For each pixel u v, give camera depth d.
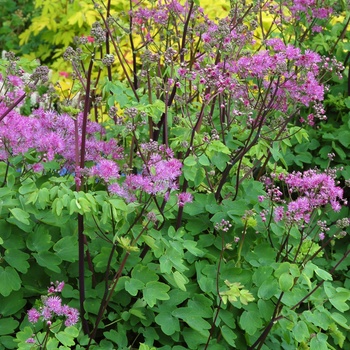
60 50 6.77
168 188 2.59
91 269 2.75
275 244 3.06
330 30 4.57
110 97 3.01
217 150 2.81
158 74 3.21
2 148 2.61
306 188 2.75
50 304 2.30
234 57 3.22
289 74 2.97
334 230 3.96
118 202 2.45
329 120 4.48
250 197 3.20
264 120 3.29
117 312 2.73
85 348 2.60
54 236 2.83
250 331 2.72
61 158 2.96
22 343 2.34
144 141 3.19
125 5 6.05
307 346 2.88
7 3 8.70
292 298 2.72
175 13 3.42
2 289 2.53
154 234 2.64
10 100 2.76
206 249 3.00
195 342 2.70
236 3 3.37
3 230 2.65
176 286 2.68
